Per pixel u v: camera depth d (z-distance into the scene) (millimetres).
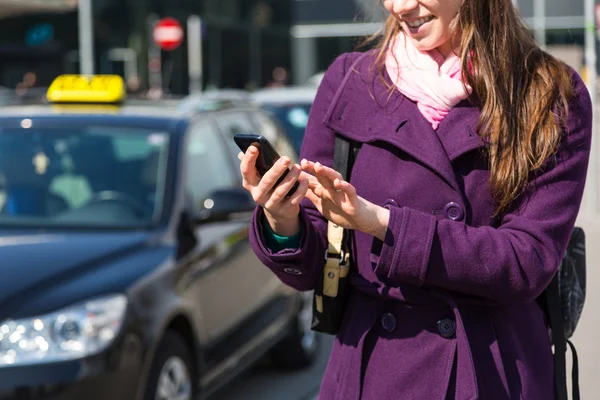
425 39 2639
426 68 2658
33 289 5117
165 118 6711
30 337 4961
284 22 39344
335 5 39062
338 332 2803
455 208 2572
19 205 6172
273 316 7387
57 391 4902
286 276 2752
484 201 2598
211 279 6172
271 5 38875
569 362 6824
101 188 6230
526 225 2525
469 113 2627
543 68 2635
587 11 13891
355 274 2719
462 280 2480
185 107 7129
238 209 6426
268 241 2678
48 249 5555
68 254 5484
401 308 2662
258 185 2475
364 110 2713
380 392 2656
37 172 6359
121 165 6352
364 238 2688
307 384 7738
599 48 15258
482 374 2582
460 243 2471
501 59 2609
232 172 7164
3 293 5074
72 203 6168
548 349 2748
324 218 2777
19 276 5211
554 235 2539
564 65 2680
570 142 2590
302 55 39688
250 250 6875
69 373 4941
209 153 6883
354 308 2742
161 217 6039
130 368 5152
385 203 2635
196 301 5902
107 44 30953
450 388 2592
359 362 2682
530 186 2566
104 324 5109
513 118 2561
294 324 7883
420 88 2639
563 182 2568
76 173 6340
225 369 6398
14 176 6352
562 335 2771
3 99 7555
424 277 2480
